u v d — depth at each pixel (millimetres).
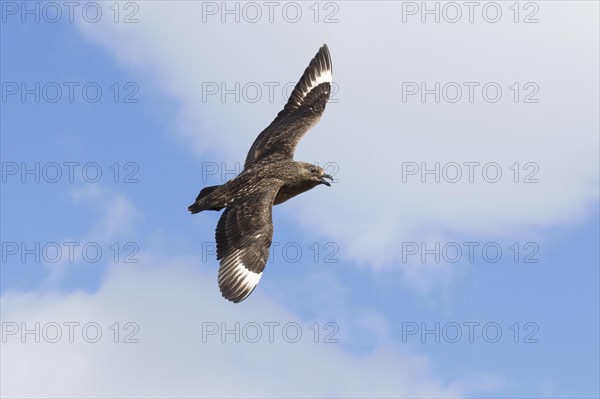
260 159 22672
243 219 20578
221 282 20062
